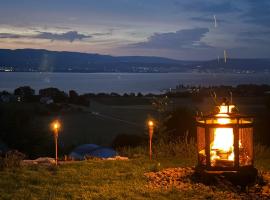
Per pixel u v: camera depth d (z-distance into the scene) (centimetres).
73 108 3431
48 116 2984
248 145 728
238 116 714
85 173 815
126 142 1519
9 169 854
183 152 1027
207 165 720
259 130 1387
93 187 711
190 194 666
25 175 803
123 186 716
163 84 7419
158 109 1388
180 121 1371
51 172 827
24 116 1803
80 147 1170
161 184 726
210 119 725
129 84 8894
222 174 712
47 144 1606
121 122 2745
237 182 709
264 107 2552
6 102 3209
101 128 2491
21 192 692
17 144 1562
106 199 646
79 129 2450
